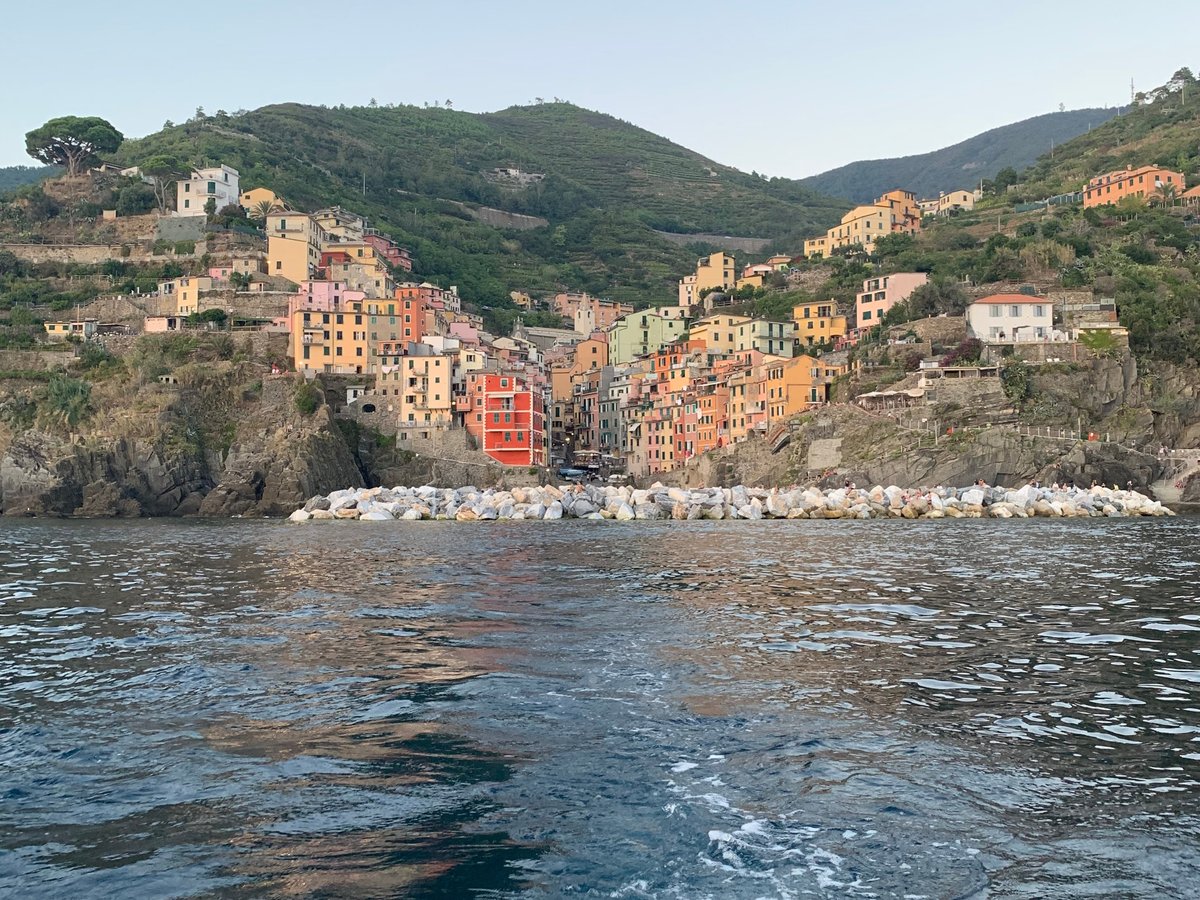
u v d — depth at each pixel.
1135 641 38.16
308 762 24.14
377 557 77.12
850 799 21.61
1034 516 135.62
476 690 30.70
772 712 28.05
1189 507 149.00
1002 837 19.75
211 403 177.38
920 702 29.09
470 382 188.12
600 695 30.03
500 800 21.73
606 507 147.88
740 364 197.62
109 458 162.50
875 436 160.62
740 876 18.34
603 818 20.80
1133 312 172.50
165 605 49.88
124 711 28.67
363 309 193.75
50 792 22.30
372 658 35.75
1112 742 25.25
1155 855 18.89
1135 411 159.38
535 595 53.16
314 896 17.64
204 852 19.31
